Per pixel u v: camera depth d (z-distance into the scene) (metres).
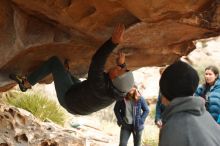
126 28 3.96
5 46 4.24
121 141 7.23
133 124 7.16
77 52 4.77
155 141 9.91
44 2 3.72
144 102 7.17
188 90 2.28
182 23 3.53
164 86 2.32
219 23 3.48
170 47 4.68
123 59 3.70
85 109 3.94
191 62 17.30
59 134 7.19
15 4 3.96
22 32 4.15
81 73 5.48
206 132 2.13
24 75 4.93
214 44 19.14
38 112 8.73
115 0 3.27
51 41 4.34
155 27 3.93
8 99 8.92
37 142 6.43
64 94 4.25
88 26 4.00
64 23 4.09
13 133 6.21
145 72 16.17
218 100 5.24
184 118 2.17
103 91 3.67
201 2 3.16
